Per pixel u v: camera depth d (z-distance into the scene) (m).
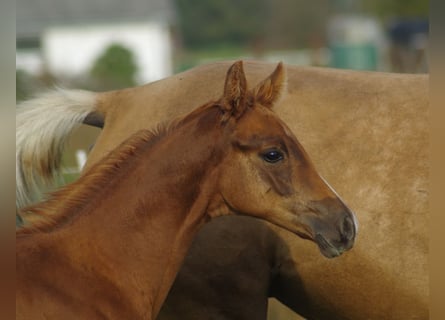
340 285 8.05
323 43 73.38
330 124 8.20
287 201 6.92
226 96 6.91
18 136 8.41
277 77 7.13
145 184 6.92
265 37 96.88
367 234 7.93
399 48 40.09
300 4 96.44
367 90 8.32
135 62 52.50
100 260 6.71
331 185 8.03
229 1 103.75
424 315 7.99
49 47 63.28
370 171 8.02
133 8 64.50
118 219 6.83
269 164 6.91
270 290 8.40
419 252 7.89
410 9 66.19
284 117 8.25
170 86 8.52
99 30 63.59
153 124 8.31
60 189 6.91
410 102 8.21
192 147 6.97
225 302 8.20
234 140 6.93
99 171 6.91
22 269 6.44
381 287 7.98
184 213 7.00
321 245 6.91
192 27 103.88
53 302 6.43
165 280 7.03
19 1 64.62
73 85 34.91
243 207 7.00
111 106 8.66
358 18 84.88
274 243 8.12
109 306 6.65
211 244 8.12
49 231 6.68
